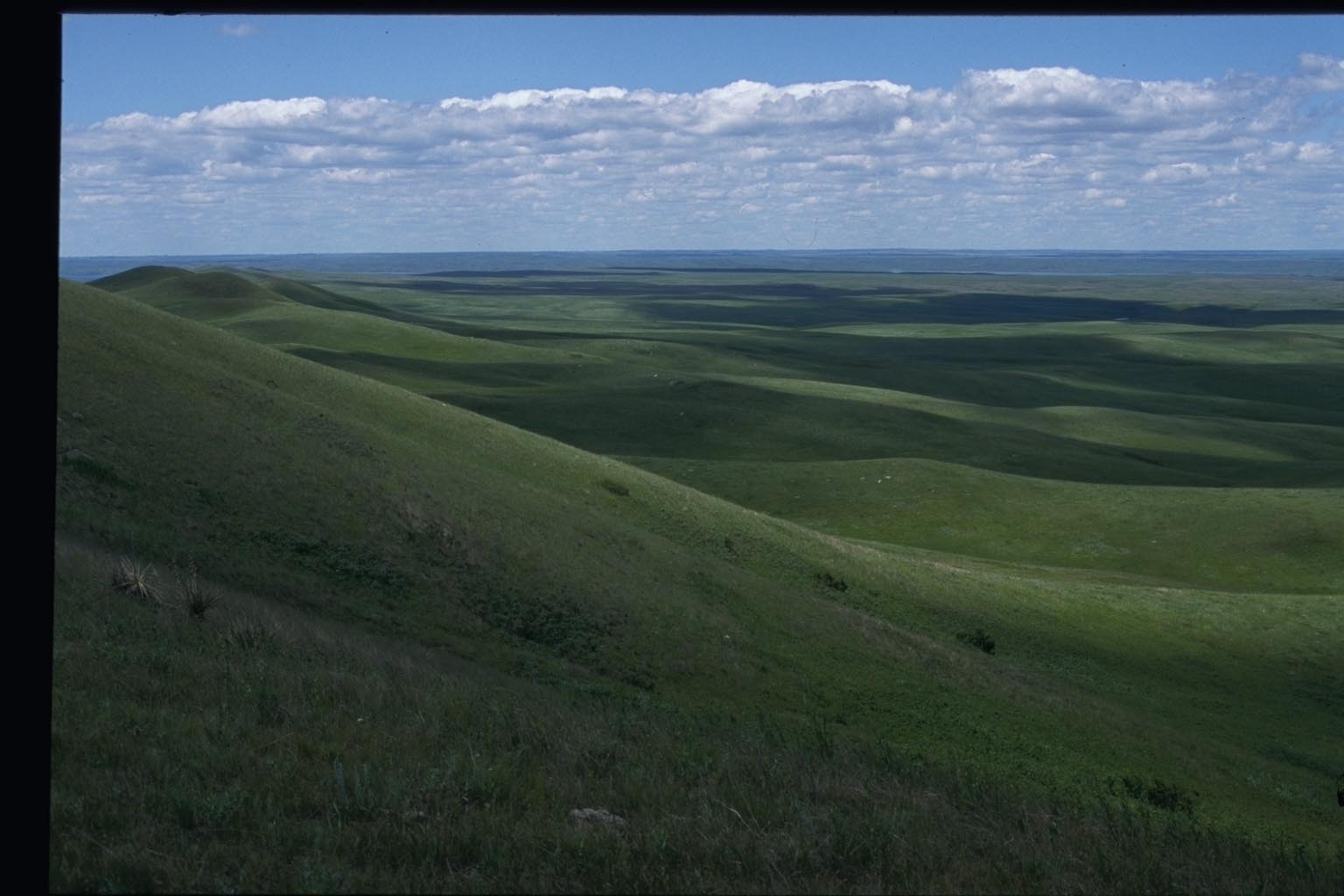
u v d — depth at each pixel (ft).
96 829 28.27
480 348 643.45
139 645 57.57
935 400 596.29
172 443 140.77
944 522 343.87
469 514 160.15
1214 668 217.36
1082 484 375.04
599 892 28.50
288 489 142.92
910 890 31.48
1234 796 145.89
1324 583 305.32
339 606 116.26
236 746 37.78
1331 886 37.86
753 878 31.14
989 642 202.08
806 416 495.00
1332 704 210.18
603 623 143.13
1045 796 55.21
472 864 30.07
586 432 461.37
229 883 25.85
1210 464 488.44
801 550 221.66
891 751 59.41
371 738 41.81
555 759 43.62
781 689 143.23
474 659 116.78
